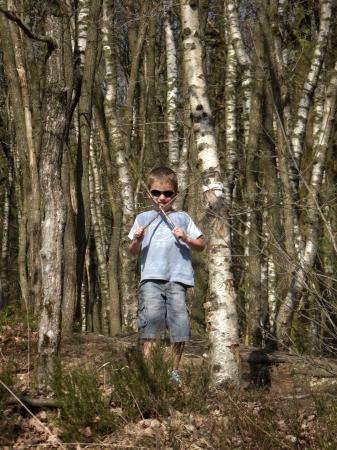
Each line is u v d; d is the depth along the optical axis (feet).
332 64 39.88
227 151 39.78
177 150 42.22
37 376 18.38
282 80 35.73
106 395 17.56
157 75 58.95
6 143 67.26
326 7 33.73
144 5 42.11
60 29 19.36
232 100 40.68
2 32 33.24
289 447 15.20
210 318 19.71
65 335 27.37
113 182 42.96
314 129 37.52
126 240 38.42
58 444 15.61
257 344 31.19
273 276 37.19
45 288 18.48
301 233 31.86
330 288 19.03
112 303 39.58
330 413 17.60
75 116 48.55
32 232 31.58
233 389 18.94
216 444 15.64
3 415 16.03
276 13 34.65
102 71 49.24
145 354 19.13
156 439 15.71
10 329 28.43
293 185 31.32
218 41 56.39
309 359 20.88
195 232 19.44
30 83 34.42
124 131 41.57
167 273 19.13
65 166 29.71
